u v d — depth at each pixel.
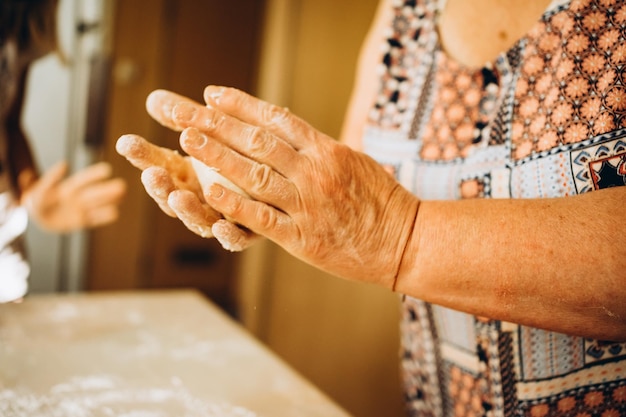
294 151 0.52
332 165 0.52
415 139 0.73
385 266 0.54
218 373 0.84
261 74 2.26
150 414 0.73
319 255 0.54
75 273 1.94
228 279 2.34
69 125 1.83
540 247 0.52
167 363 0.85
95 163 1.88
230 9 2.14
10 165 1.19
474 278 0.53
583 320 0.52
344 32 2.21
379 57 0.80
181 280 2.22
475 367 0.69
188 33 2.07
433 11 0.73
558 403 0.63
